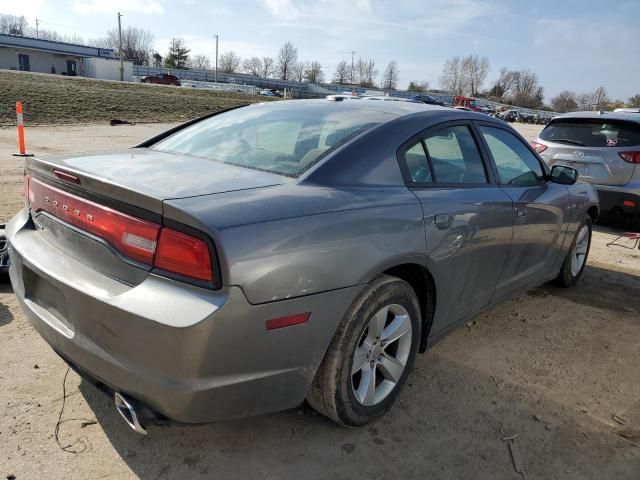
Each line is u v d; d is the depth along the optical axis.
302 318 2.09
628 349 3.67
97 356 2.03
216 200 2.03
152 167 2.46
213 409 1.97
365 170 2.54
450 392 2.97
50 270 2.22
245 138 2.93
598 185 7.24
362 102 3.22
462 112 3.28
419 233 2.56
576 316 4.20
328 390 2.34
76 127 18.19
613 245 6.65
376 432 2.58
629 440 2.65
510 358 3.42
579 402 2.96
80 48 69.56
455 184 2.97
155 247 1.94
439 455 2.45
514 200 3.33
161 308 1.86
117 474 2.20
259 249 1.94
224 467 2.29
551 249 4.07
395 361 2.65
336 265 2.17
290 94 63.16
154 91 36.44
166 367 1.88
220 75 88.44
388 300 2.47
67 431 2.42
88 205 2.17
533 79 111.88
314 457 2.38
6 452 2.26
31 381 2.77
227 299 1.86
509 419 2.76
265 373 2.04
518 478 2.34
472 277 3.08
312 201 2.21
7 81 25.94
